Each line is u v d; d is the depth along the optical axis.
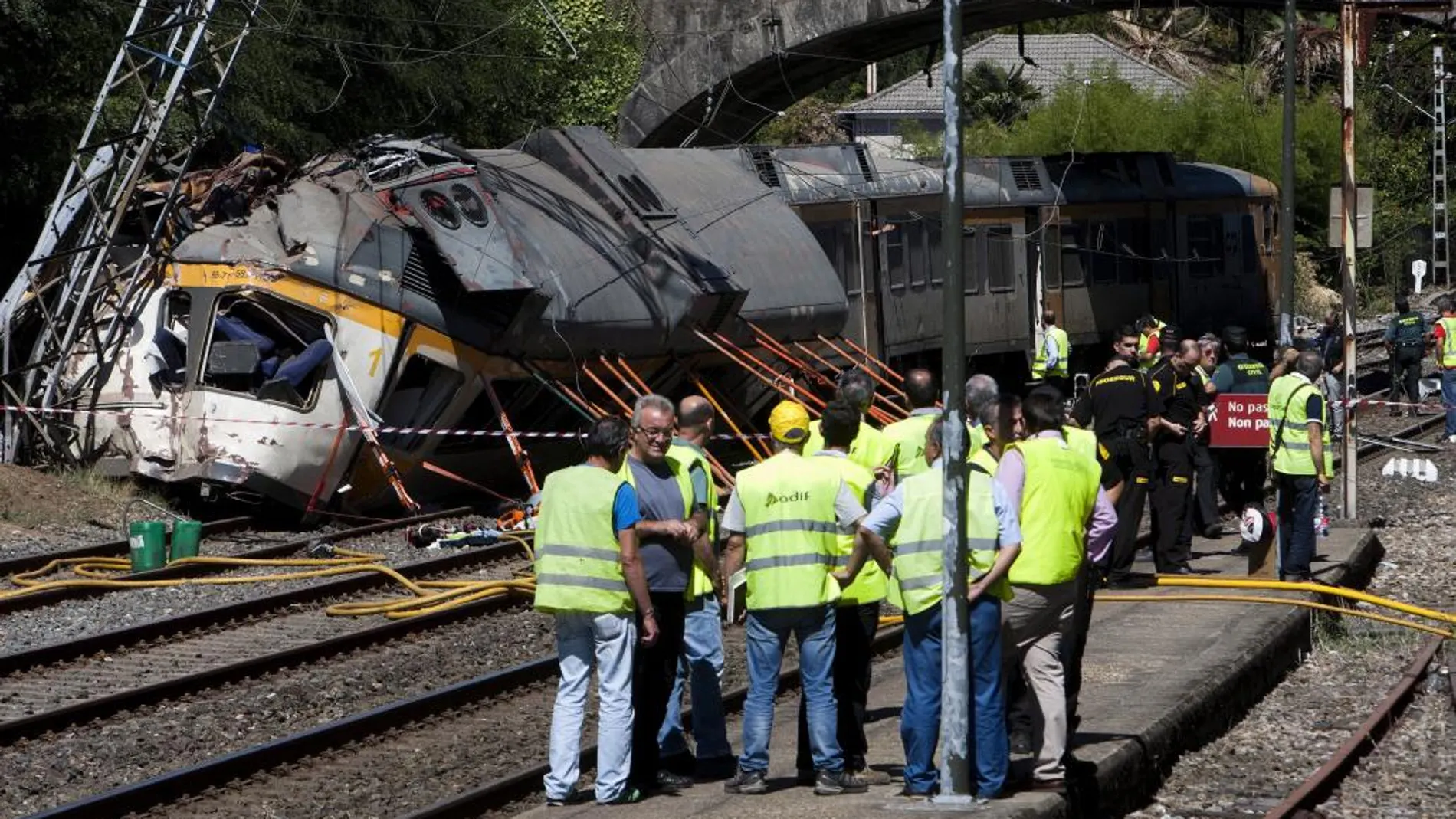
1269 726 23.92
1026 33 163.62
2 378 42.88
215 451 40.19
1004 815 16.36
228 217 41.94
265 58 58.84
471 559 36.66
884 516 17.39
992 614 17.06
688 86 78.12
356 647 28.16
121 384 41.44
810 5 74.88
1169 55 151.38
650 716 18.66
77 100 55.69
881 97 143.62
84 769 21.02
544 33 85.12
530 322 41.59
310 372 40.44
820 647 18.06
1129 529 30.62
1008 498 16.98
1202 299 74.50
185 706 24.14
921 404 22.44
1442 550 39.91
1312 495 30.53
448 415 42.06
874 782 18.80
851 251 56.03
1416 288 119.75
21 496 39.47
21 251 59.59
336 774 20.80
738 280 48.00
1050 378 61.38
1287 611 28.66
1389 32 122.06
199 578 34.12
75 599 32.16
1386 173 131.75
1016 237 63.09
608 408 46.19
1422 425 64.31
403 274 40.94
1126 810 19.27
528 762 21.55
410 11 66.06
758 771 18.30
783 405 18.30
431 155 43.03
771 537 18.02
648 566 18.52
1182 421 31.94
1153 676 23.61
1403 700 25.12
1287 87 40.69
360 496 41.97
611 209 45.97
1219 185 76.44
